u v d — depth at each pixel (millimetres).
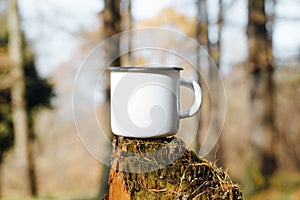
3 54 4109
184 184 922
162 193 921
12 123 4410
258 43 3342
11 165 4602
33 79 4305
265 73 3379
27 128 4316
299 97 4504
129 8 2912
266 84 3381
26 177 4477
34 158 4637
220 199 936
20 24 4066
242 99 4148
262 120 3402
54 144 4898
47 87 4371
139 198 928
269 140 3408
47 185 4953
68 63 4172
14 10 4020
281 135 4680
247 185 3381
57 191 4945
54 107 4473
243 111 4121
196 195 925
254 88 3402
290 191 3314
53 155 4945
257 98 3396
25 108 4262
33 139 4590
